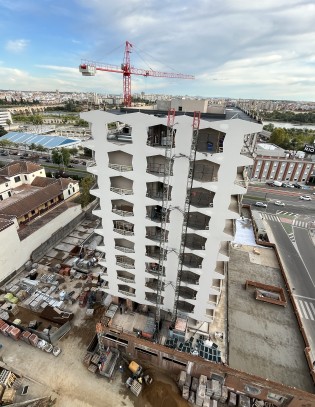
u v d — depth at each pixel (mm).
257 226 72375
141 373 34312
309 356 31625
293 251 65375
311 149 127188
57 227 63000
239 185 23734
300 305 48156
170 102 32031
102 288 38844
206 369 31797
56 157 113750
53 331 39500
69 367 34969
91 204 77062
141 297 36469
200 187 24844
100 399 31703
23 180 84375
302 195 101375
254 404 30938
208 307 33438
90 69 53375
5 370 33250
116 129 31906
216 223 26453
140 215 29156
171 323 36781
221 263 33406
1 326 38719
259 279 44562
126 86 55906
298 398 28141
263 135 167000
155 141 26766
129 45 62500
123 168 26938
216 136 24250
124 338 34531
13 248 49406
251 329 35656
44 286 48156
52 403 31109
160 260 31422
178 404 31234
